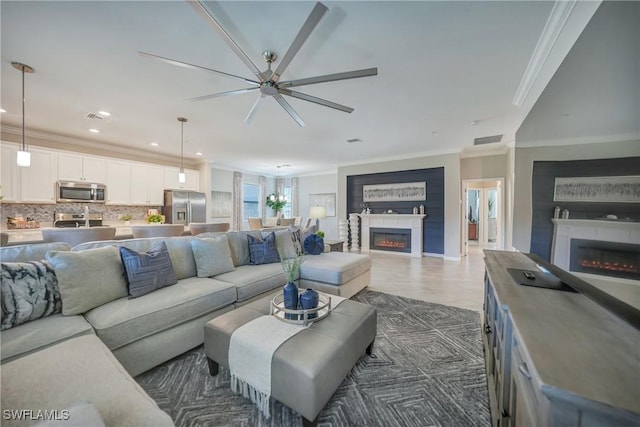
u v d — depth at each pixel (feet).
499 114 11.89
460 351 6.79
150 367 5.75
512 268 5.47
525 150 4.15
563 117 2.93
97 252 6.21
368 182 23.49
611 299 2.35
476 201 28.76
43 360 3.80
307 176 30.17
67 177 15.34
